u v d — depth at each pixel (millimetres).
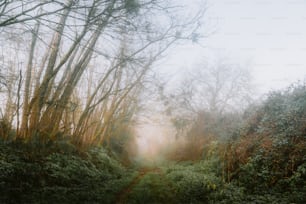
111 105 21078
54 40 12672
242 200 9297
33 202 7590
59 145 14141
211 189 11117
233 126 18891
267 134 13875
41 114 13344
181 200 10211
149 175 18641
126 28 8562
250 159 12508
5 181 8273
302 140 11094
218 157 17266
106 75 16250
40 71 13938
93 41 12867
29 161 10570
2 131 12195
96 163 16609
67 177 10898
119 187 12297
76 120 19328
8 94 13820
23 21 7375
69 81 14219
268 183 10133
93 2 7699
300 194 8219
